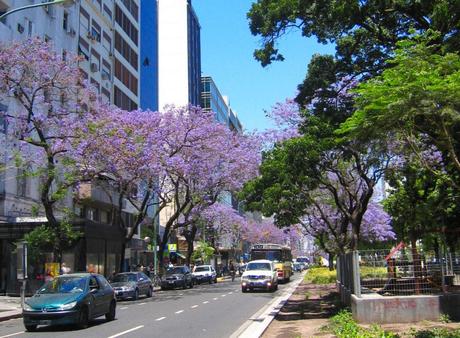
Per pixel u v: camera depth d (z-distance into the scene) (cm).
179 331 1515
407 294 1554
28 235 2875
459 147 1335
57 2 2078
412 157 1509
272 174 1923
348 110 1744
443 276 1523
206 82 10525
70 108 3241
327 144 1700
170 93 8931
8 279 3247
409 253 1595
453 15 1312
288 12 1617
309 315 1844
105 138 2900
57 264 2895
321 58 1744
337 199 2305
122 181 3247
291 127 2883
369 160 1859
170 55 9062
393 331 1262
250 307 2309
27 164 2883
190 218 4878
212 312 2094
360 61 1720
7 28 3300
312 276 4491
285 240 9425
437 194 1809
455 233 1914
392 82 1018
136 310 2238
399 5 1504
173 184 4078
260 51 1719
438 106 1003
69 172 3031
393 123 1084
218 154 3953
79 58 3070
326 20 1600
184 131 3653
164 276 4044
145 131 3328
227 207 6906
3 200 3288
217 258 7669
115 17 5388
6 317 2039
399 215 2091
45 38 3838
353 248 2183
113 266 3831
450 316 1447
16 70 2784
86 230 3312
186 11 9181
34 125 2817
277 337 1322
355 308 1492
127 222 5462
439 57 1072
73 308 1568
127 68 5706
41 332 1555
